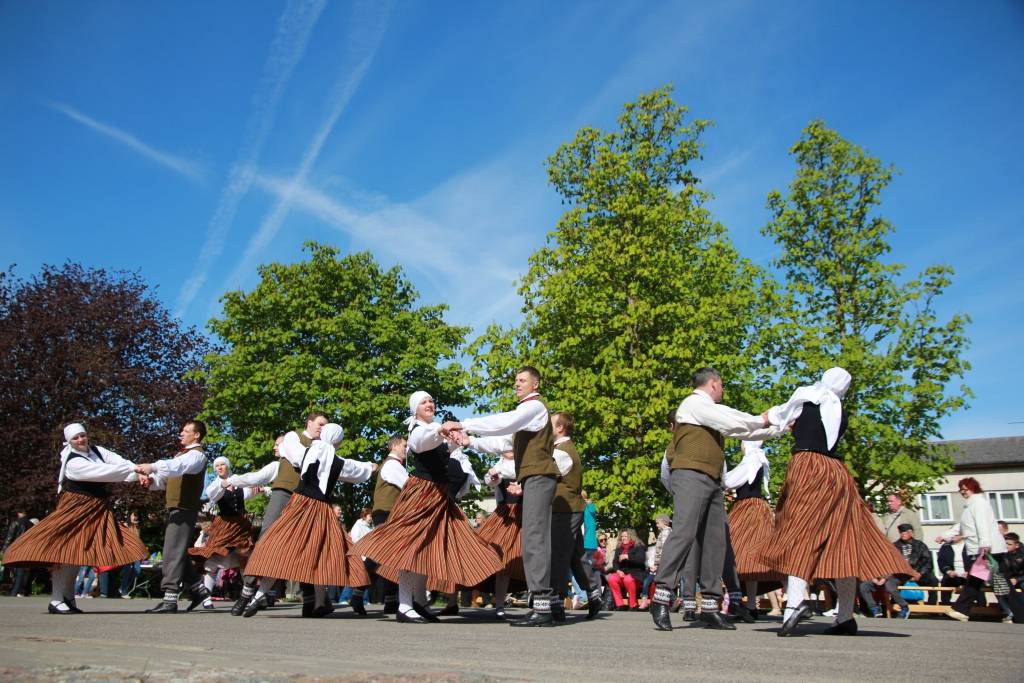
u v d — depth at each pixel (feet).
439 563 20.15
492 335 70.90
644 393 61.52
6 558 22.48
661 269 66.64
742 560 25.29
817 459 17.10
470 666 10.27
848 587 17.34
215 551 30.89
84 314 80.33
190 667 8.95
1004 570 32.24
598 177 72.13
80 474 23.57
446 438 19.79
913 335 62.23
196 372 85.25
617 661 11.12
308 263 94.89
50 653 10.29
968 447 130.31
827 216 65.26
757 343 65.10
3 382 73.82
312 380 85.87
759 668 10.37
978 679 9.36
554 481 20.01
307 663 9.88
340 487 84.74
